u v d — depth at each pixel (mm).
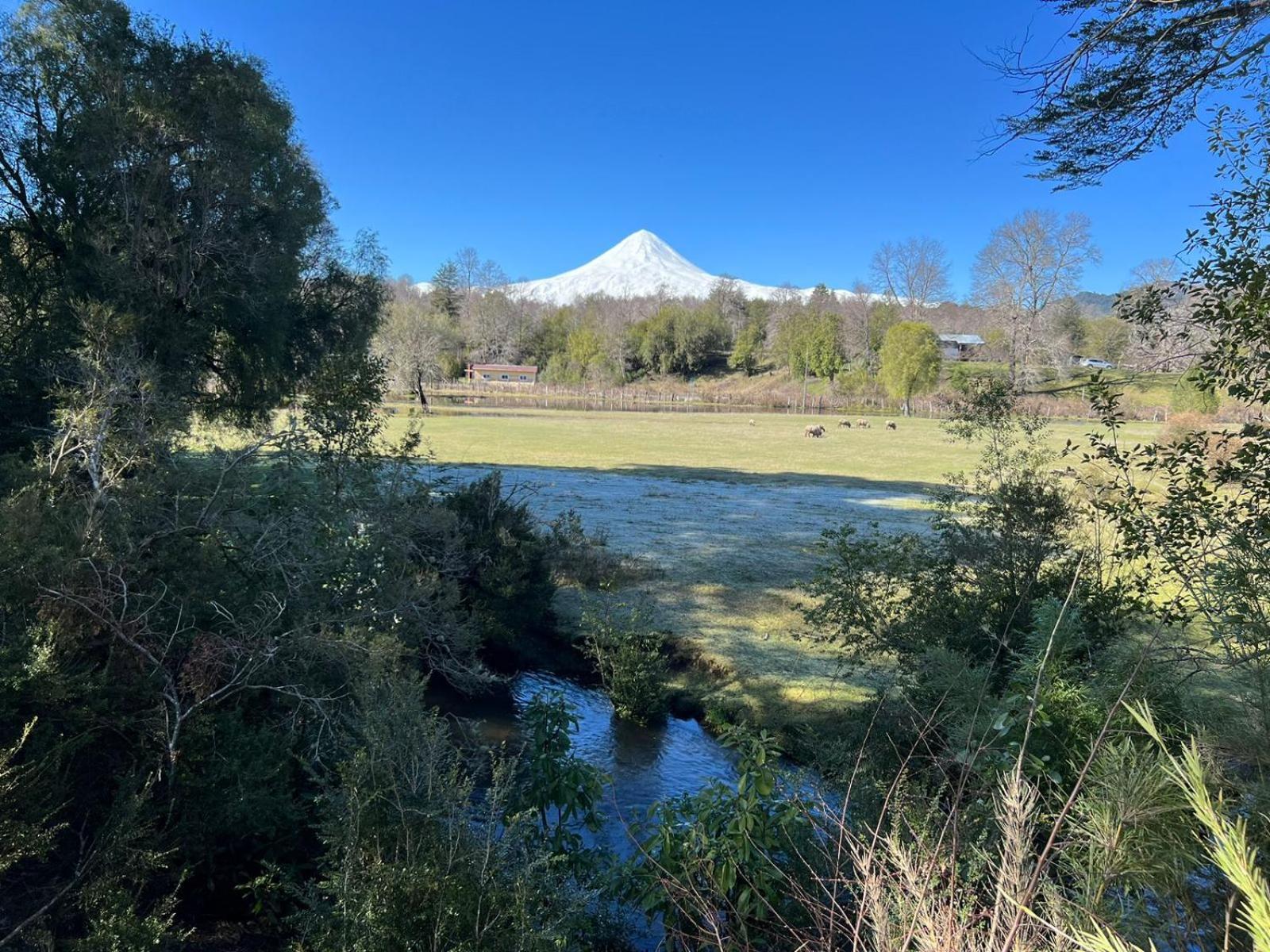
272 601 5078
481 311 113562
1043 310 55906
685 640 9828
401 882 2900
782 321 101625
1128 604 5551
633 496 21141
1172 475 5082
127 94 12484
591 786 4512
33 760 3357
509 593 9297
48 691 3602
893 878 2256
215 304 13570
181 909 4070
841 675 8609
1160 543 4992
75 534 4469
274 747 4457
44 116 13141
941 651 4230
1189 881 1815
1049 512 5816
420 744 3654
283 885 3559
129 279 11586
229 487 5824
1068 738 3498
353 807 3166
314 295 17922
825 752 5070
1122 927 1704
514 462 28156
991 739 3188
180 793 4035
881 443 39344
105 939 2984
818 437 42781
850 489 23609
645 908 3547
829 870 3109
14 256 12258
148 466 5449
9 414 9859
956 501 6715
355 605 6164
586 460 29703
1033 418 6652
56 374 7777
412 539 7809
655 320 106062
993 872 2088
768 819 3430
